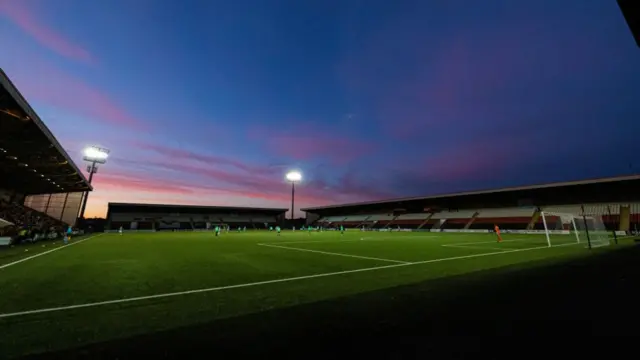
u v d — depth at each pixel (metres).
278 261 10.39
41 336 3.27
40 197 38.84
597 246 15.23
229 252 13.82
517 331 2.59
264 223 77.31
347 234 38.56
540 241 21.02
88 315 4.07
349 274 7.57
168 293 5.42
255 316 3.10
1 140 17.50
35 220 28.12
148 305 4.60
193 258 11.34
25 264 9.38
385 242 21.33
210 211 72.19
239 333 2.54
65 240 19.02
